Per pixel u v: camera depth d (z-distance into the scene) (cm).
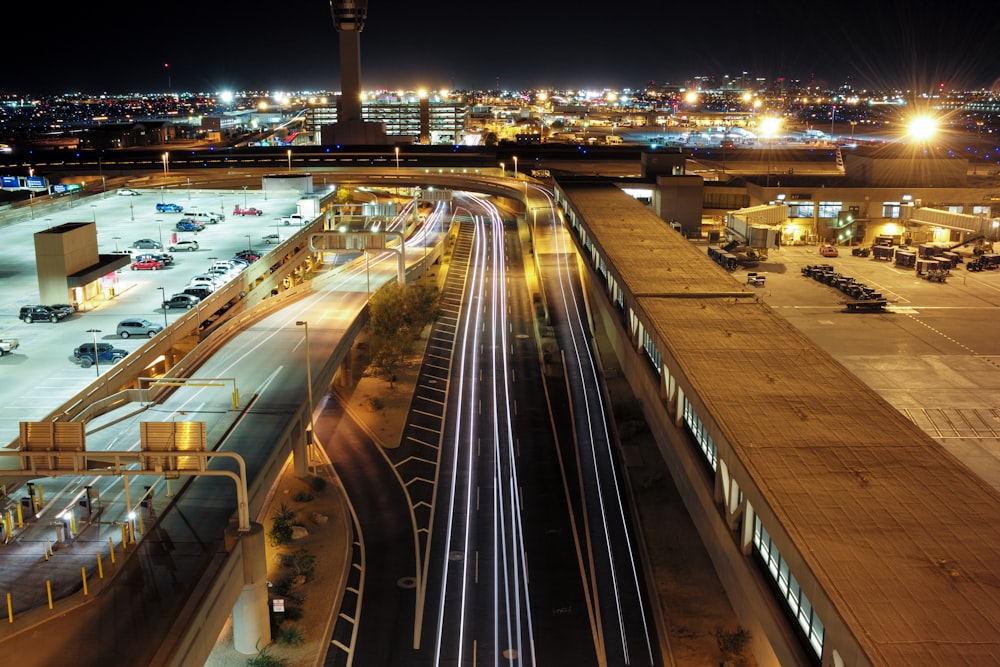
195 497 5191
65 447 4297
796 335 6297
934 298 12169
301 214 15700
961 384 8719
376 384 9050
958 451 7238
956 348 9900
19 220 15262
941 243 15488
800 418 4806
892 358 9544
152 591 4219
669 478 6856
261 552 4706
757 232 14575
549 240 15600
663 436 6306
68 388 7431
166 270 11775
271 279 12006
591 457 7350
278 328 9019
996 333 10488
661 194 16512
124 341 8656
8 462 5625
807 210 16312
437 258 14438
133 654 3756
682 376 5544
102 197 18212
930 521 3719
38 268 9406
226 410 6619
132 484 5425
